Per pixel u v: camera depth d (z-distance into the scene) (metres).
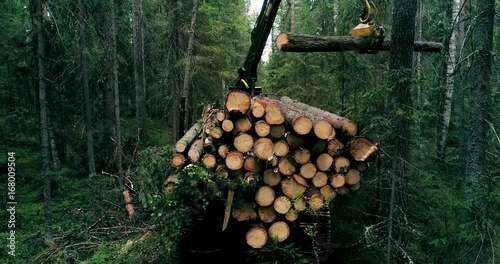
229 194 4.99
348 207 6.18
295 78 9.99
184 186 5.00
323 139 4.71
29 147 17.00
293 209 5.06
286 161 4.96
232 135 5.13
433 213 5.44
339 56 8.66
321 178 5.00
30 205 10.53
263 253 5.06
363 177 6.39
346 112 7.59
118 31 14.56
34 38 9.66
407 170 5.54
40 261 6.95
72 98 13.57
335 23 10.34
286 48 4.85
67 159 14.12
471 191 5.20
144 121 16.50
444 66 11.58
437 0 14.27
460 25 12.48
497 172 5.39
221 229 5.49
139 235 7.64
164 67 14.96
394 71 5.25
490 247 4.95
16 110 15.04
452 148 12.48
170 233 5.25
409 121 5.01
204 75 14.68
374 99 5.50
